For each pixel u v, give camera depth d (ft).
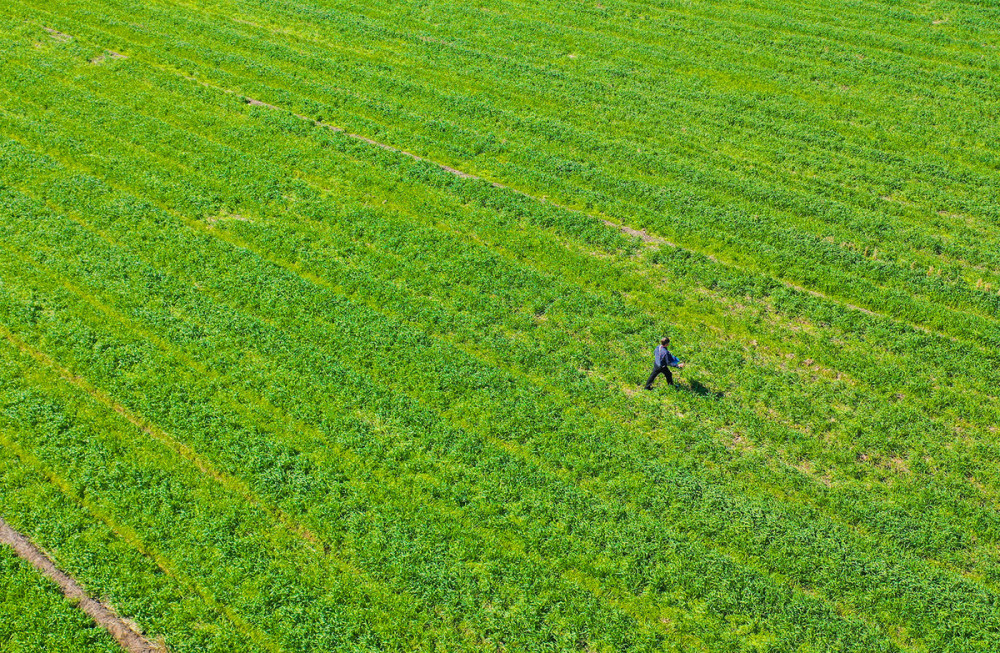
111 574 67.56
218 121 126.93
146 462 75.82
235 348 87.76
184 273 97.66
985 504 76.43
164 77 137.39
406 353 88.58
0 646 62.95
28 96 130.00
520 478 76.28
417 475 76.33
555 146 126.82
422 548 70.28
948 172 122.93
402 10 166.50
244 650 63.46
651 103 139.03
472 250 104.27
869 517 74.54
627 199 116.57
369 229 106.63
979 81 146.41
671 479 77.05
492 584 68.33
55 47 144.66
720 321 96.27
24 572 67.26
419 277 99.45
